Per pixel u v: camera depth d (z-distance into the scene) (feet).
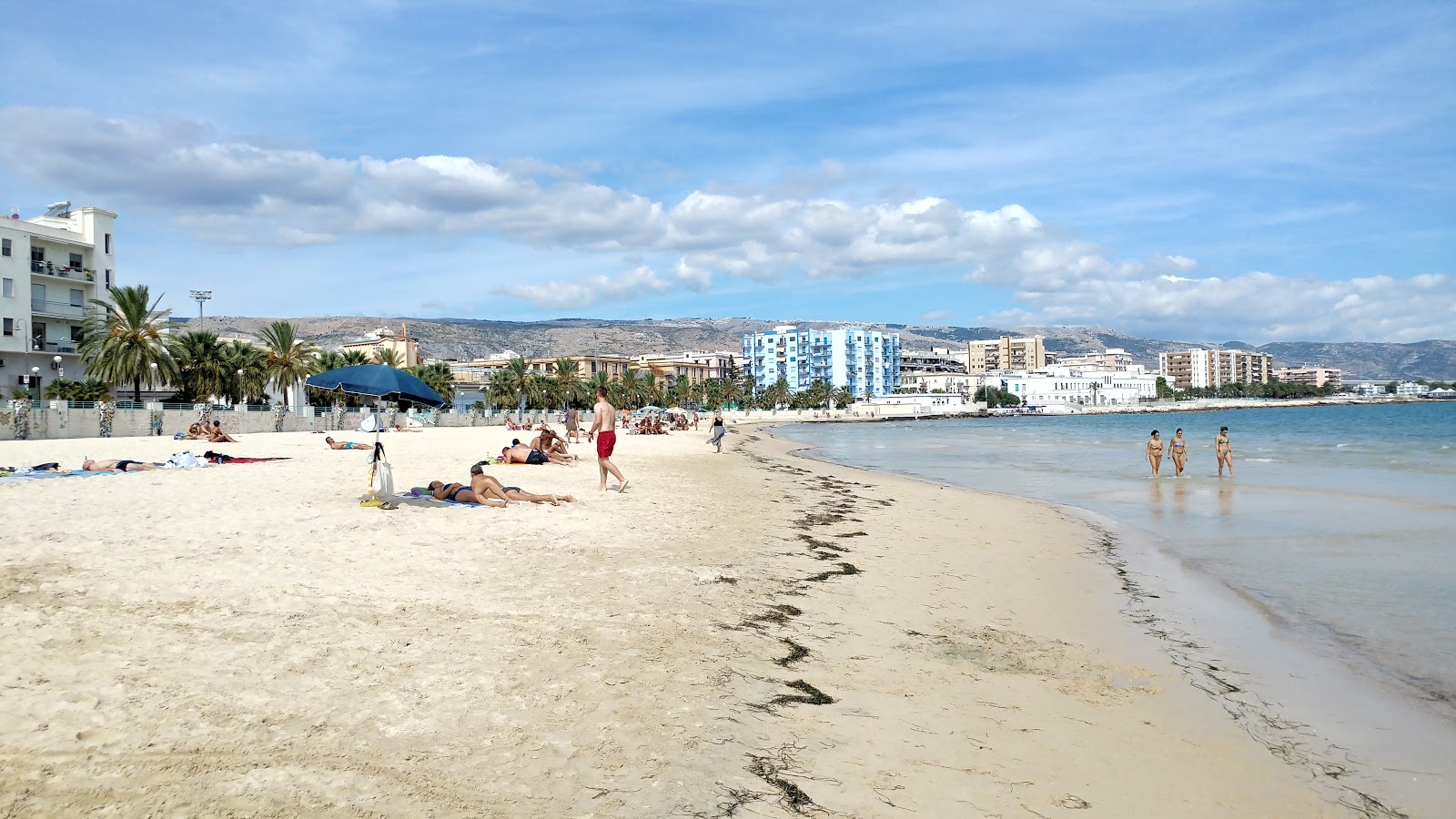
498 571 29.55
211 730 14.53
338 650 19.53
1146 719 19.17
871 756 16.07
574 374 397.19
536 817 12.51
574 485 61.93
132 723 14.55
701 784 14.16
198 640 19.61
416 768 13.74
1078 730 18.26
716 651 21.71
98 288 216.54
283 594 24.44
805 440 231.09
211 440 117.50
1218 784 15.96
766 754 15.67
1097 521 53.78
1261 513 56.18
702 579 30.27
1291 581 34.78
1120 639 25.95
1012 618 28.12
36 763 12.73
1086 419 589.32
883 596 30.14
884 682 20.48
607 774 14.20
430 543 34.19
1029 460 122.52
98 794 11.94
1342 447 143.23
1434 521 50.93
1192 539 46.32
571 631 22.44
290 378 222.07
